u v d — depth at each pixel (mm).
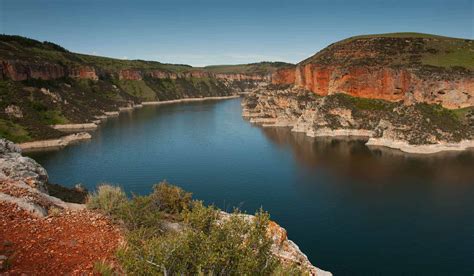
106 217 15805
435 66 108750
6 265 9453
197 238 10117
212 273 9258
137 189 57812
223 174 67625
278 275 9961
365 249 38000
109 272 10281
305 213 48094
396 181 61969
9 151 24859
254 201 52750
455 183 59969
